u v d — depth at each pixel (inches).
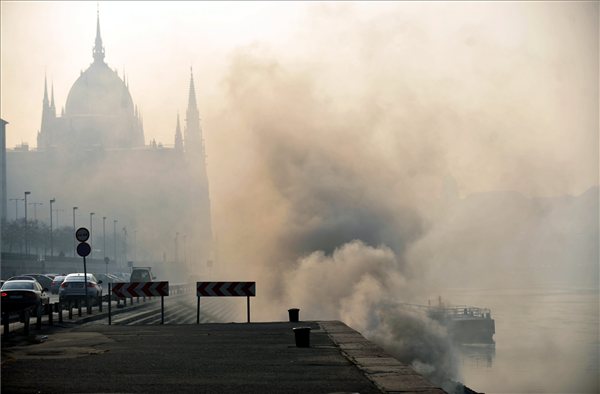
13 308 2352.4
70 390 898.1
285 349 1397.6
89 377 1016.9
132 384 947.3
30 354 1315.2
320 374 1034.1
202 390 896.9
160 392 882.1
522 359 4896.7
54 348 1423.5
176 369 1104.2
